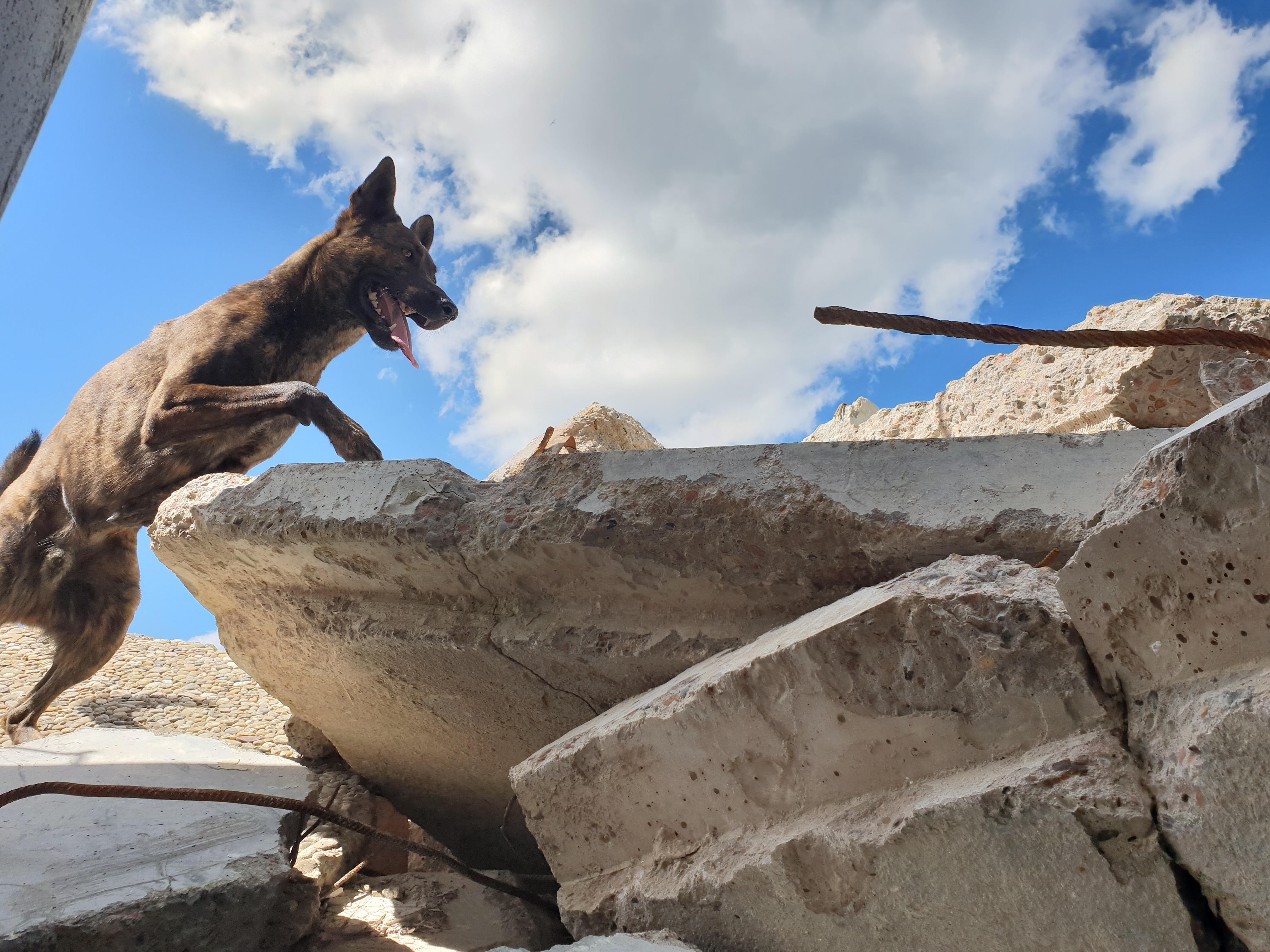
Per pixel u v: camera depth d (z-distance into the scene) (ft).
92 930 1.95
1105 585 1.29
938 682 1.44
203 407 4.56
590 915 1.98
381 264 5.56
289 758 4.00
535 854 3.48
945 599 1.44
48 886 2.10
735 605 2.16
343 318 5.62
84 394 5.01
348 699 3.19
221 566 3.01
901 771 1.50
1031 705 1.37
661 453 2.20
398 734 3.22
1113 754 1.27
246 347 5.03
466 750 3.07
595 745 1.94
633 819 1.94
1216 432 1.17
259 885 2.23
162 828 2.48
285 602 2.98
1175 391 3.08
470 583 2.51
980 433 3.92
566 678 2.45
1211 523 1.17
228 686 6.42
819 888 1.54
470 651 2.51
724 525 2.05
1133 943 1.22
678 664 2.16
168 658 6.89
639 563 2.16
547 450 2.80
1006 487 1.85
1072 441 1.88
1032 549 1.77
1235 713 1.12
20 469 5.37
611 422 4.31
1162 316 3.02
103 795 2.02
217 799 2.15
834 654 1.51
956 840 1.34
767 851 1.61
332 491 2.62
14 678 6.04
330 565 2.71
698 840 1.83
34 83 1.55
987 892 1.33
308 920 2.50
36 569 4.72
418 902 2.88
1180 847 1.18
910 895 1.41
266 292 5.34
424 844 3.59
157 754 3.26
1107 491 1.77
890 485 1.93
